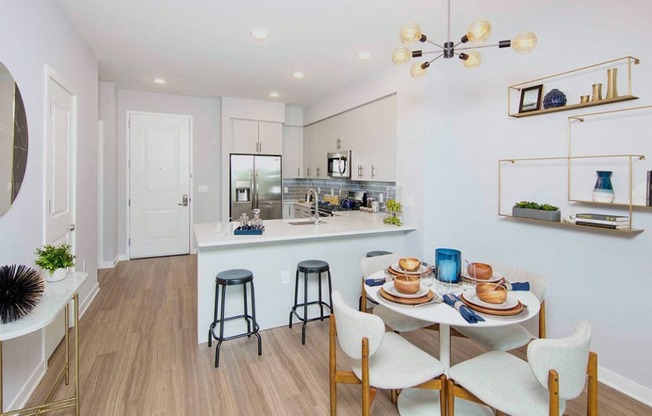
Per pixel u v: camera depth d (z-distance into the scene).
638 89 2.05
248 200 5.73
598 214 2.27
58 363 2.42
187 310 3.42
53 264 1.91
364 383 1.54
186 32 3.07
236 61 3.80
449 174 3.42
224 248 2.84
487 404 1.47
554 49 2.49
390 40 3.20
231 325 2.89
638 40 2.04
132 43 3.32
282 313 3.10
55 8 2.51
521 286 1.95
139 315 3.29
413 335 2.95
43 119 2.27
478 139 3.12
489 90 3.00
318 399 2.09
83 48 3.24
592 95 2.21
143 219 5.45
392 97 3.85
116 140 5.02
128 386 2.18
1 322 1.40
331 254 3.30
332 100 5.20
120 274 4.62
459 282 1.99
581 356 1.32
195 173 5.69
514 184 2.82
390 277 2.12
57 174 2.56
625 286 2.15
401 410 1.97
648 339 2.05
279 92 5.17
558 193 2.50
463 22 2.83
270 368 2.42
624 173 2.12
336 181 5.64
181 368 2.40
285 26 2.94
